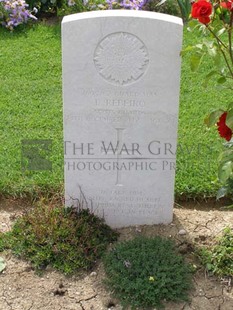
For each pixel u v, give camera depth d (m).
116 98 2.06
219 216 2.31
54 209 2.24
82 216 2.21
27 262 2.11
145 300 1.94
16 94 3.11
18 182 2.47
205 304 1.96
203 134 2.78
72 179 2.20
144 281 1.98
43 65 3.38
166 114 2.08
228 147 2.07
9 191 2.44
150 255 2.06
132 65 2.01
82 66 2.01
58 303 1.96
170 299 1.96
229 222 2.28
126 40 1.98
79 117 2.09
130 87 2.04
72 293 2.00
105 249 2.14
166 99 2.06
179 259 2.06
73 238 2.12
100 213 2.25
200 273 2.06
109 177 2.19
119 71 2.02
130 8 3.77
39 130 2.82
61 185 2.45
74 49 1.99
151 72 2.02
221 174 1.96
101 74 2.02
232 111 1.93
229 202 2.43
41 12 3.97
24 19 3.77
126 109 2.07
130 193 2.21
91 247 2.12
